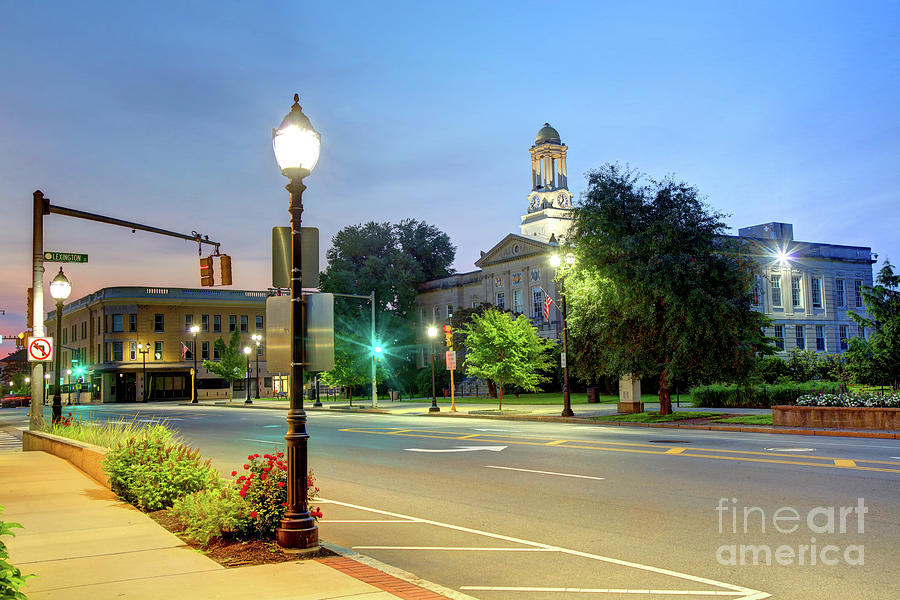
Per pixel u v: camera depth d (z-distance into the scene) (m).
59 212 20.92
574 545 8.66
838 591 6.63
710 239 28.81
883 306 33.00
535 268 79.00
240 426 33.72
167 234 23.52
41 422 21.81
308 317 8.40
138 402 85.75
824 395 25.23
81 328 99.25
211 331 91.44
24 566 7.38
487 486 13.20
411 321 95.19
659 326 29.06
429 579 7.39
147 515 10.36
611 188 29.86
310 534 8.02
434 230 105.25
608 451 17.88
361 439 23.75
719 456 16.27
